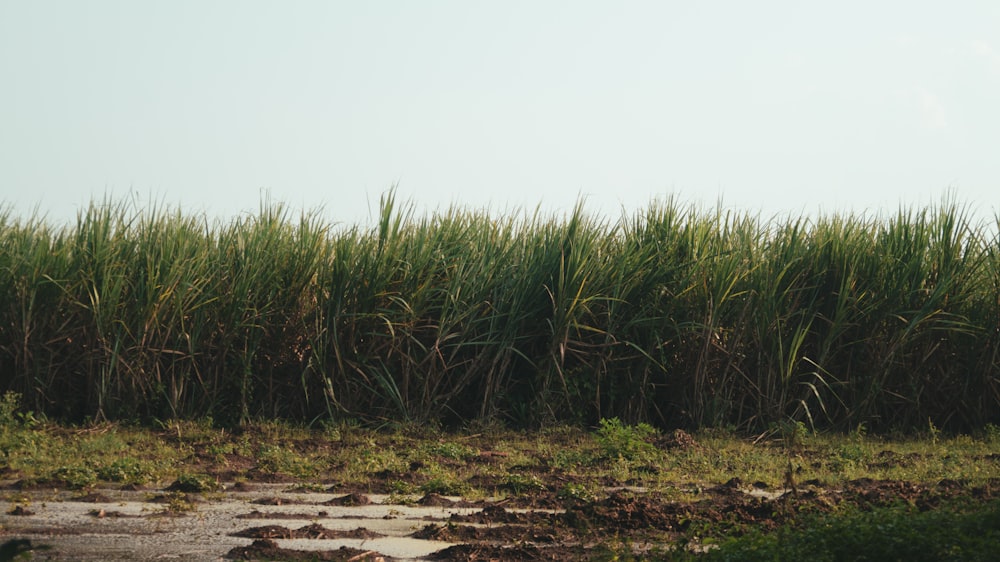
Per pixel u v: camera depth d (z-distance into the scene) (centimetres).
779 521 845
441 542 828
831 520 753
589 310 1503
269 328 1487
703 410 1515
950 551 648
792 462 1247
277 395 1492
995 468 1188
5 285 1449
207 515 916
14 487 1009
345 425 1438
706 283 1522
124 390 1423
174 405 1424
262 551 773
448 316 1502
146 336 1426
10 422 1333
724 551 695
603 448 1289
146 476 1067
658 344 1505
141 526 862
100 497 972
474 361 1495
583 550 793
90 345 1429
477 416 1494
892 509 780
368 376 1491
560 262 1526
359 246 1513
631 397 1525
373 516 934
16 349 1430
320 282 1490
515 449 1343
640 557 749
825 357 1521
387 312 1466
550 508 971
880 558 661
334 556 764
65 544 789
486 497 1031
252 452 1252
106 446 1234
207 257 1482
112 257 1443
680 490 1059
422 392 1486
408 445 1339
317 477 1120
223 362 1454
